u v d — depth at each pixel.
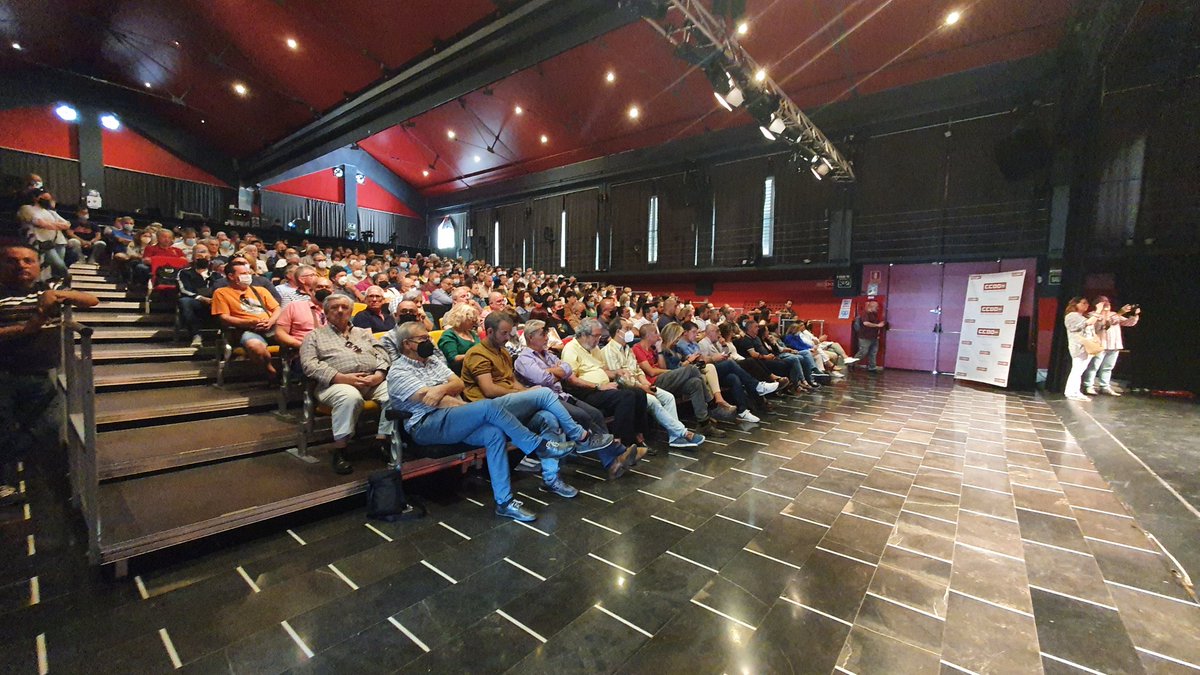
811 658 1.51
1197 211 6.35
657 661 1.49
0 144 11.57
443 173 16.17
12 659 1.42
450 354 3.40
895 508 2.69
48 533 2.11
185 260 5.87
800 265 10.09
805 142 7.44
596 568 2.03
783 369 6.37
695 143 11.19
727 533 2.37
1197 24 5.33
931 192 8.68
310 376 2.70
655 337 4.51
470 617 1.69
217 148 14.98
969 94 7.96
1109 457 3.52
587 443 2.96
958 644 1.58
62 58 11.64
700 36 5.07
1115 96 6.81
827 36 7.66
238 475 2.48
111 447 2.51
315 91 11.45
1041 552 2.20
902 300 9.25
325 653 1.50
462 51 8.50
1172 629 1.66
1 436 2.40
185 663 1.43
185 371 3.56
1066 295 7.06
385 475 2.48
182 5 9.81
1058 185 7.27
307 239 13.68
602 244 13.45
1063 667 1.48
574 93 10.44
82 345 1.74
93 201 12.29
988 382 7.42
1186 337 6.56
